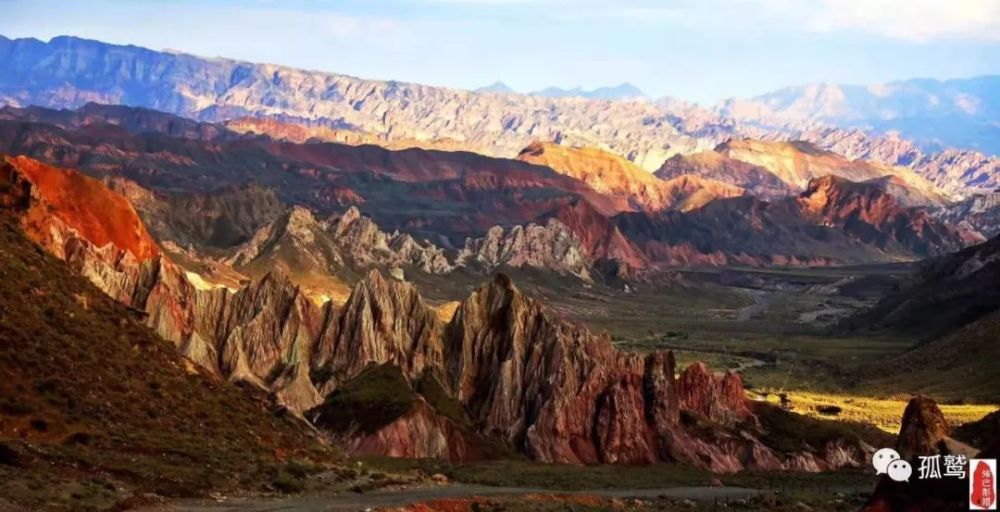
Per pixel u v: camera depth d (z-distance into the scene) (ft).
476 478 433.89
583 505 367.45
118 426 324.19
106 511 250.16
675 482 479.41
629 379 575.38
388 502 307.17
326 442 430.61
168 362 387.96
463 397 576.20
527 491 391.04
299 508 278.87
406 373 575.38
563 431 544.62
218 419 368.48
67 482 265.13
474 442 522.88
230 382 489.26
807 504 418.51
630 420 557.33
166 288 508.12
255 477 314.96
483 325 604.90
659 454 554.46
